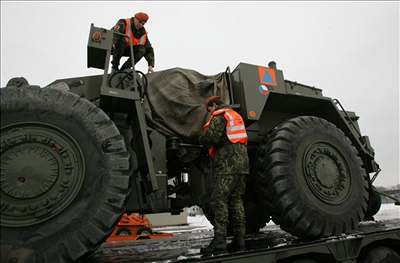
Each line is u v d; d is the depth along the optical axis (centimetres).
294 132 304
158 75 324
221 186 260
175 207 334
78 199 207
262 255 238
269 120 389
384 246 333
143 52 393
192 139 304
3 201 191
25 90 219
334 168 314
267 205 319
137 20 386
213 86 324
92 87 292
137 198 271
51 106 221
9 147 201
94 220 204
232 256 224
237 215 271
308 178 294
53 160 208
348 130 388
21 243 187
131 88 291
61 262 190
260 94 324
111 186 215
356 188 320
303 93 355
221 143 272
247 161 273
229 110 278
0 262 180
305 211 276
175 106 308
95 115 231
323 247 273
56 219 198
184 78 325
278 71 347
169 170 349
